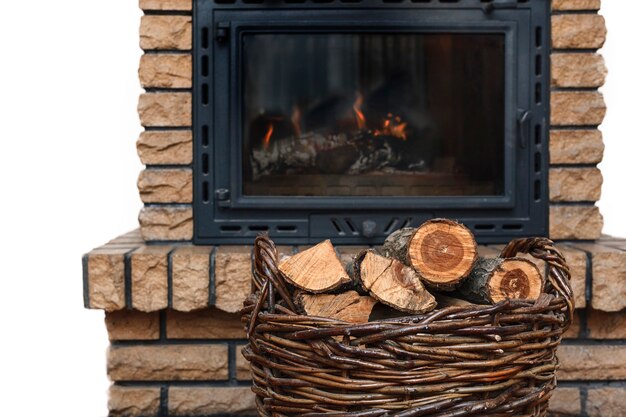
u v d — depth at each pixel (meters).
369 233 2.46
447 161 2.52
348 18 2.45
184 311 2.30
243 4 2.45
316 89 2.50
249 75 2.49
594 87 2.48
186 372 2.38
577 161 2.48
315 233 2.48
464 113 2.51
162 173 2.47
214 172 2.47
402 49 2.50
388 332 1.53
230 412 2.38
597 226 2.48
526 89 2.48
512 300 1.59
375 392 1.55
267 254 1.67
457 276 1.66
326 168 2.50
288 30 2.44
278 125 2.50
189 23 2.45
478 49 2.49
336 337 1.59
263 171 2.50
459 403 1.55
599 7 2.47
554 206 2.48
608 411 2.38
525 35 2.47
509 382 1.59
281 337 1.63
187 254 2.28
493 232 2.49
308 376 1.58
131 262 2.27
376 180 2.50
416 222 2.48
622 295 2.28
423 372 1.54
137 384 2.39
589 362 2.38
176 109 2.46
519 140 2.48
